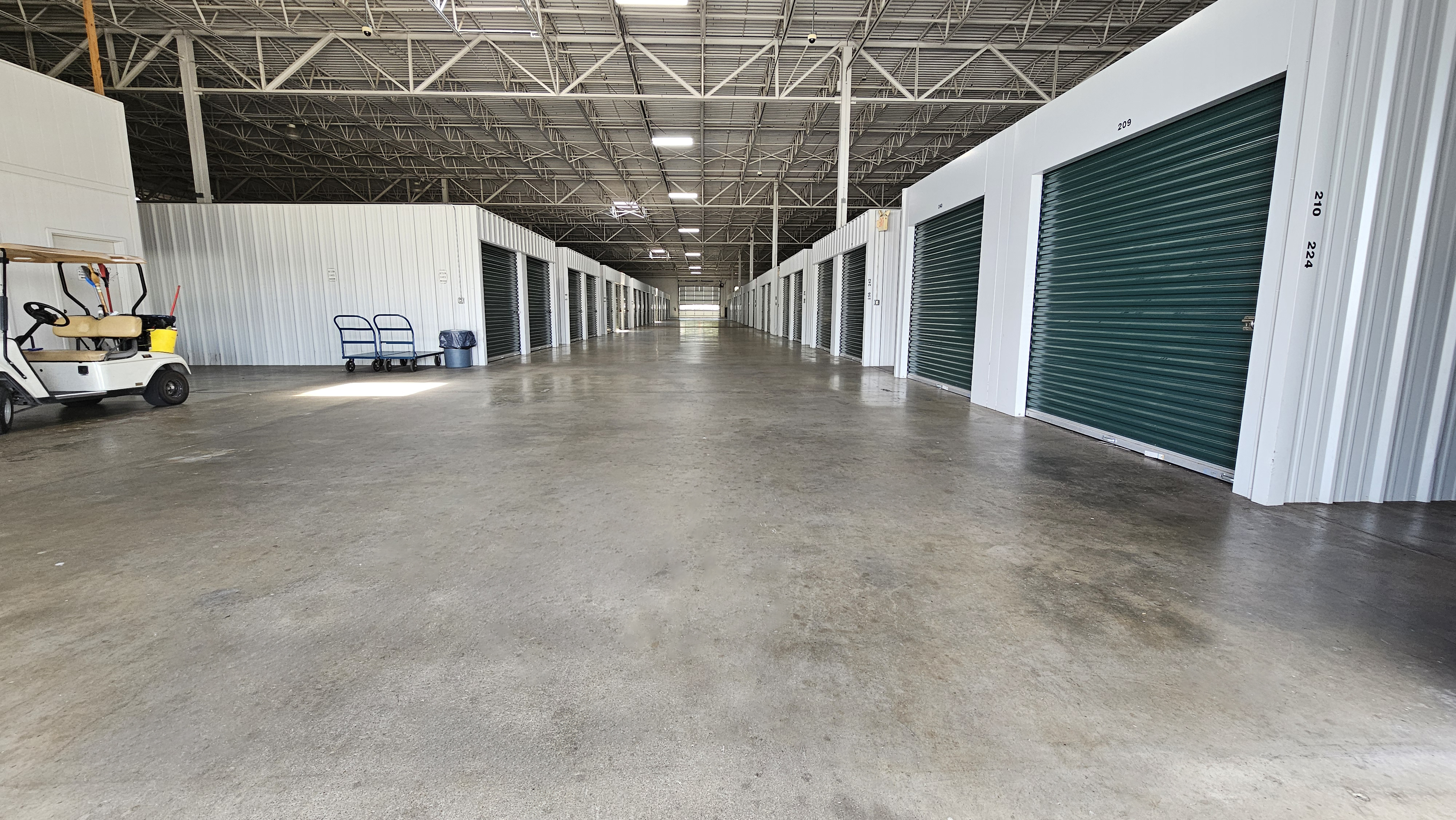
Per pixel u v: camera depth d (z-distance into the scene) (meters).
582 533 2.80
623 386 8.29
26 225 6.49
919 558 2.53
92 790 1.28
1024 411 5.86
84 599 2.13
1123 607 2.12
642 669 1.74
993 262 6.21
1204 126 3.76
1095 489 3.53
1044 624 2.00
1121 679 1.70
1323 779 1.34
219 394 7.36
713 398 7.12
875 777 1.34
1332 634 1.95
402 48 10.27
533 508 3.14
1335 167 2.97
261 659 1.78
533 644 1.86
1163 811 1.25
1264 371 3.23
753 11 9.16
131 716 1.52
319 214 10.70
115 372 5.81
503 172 17.97
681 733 1.47
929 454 4.37
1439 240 3.07
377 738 1.45
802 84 12.12
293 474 3.77
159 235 10.62
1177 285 4.01
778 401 6.89
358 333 10.92
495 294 11.94
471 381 8.81
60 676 1.68
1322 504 3.26
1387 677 1.72
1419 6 2.88
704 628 1.96
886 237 10.77
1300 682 1.69
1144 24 9.47
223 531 2.80
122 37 10.13
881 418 5.79
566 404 6.66
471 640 1.88
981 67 11.23
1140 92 4.17
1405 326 3.11
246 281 10.79
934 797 1.29
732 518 3.00
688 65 11.03
